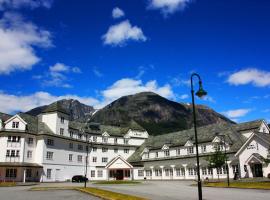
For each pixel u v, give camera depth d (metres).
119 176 84.62
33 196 28.70
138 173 84.31
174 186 43.69
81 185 51.66
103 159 89.69
